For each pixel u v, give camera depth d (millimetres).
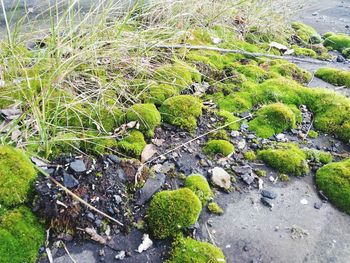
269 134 319
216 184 269
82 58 322
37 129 271
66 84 307
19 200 227
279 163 290
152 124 302
